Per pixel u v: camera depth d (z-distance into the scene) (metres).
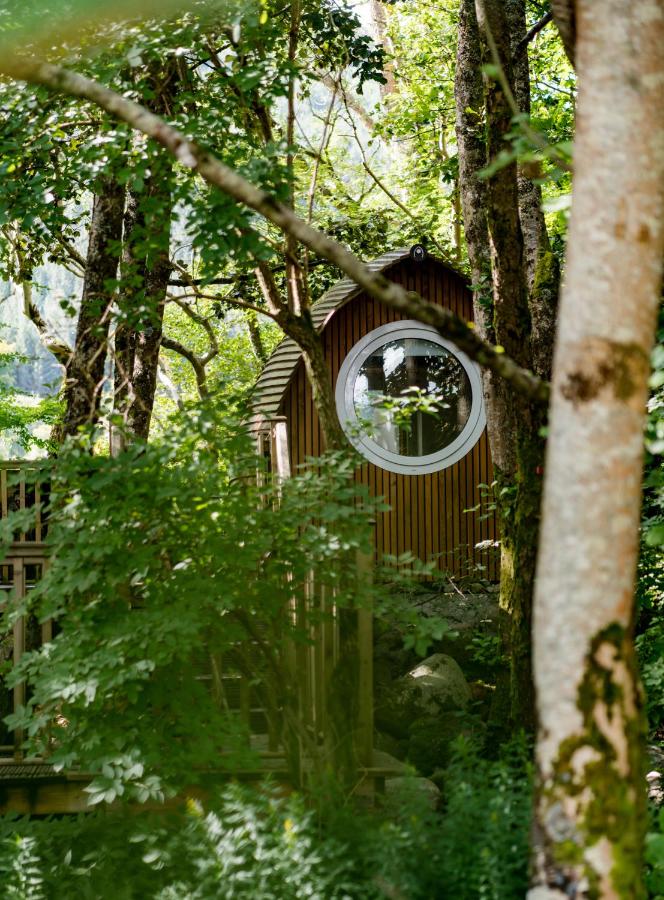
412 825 3.95
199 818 4.15
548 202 4.07
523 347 6.07
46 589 4.67
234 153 5.46
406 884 3.66
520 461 6.08
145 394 9.68
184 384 22.42
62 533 4.68
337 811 4.29
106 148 5.57
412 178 19.06
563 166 4.16
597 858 2.72
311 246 3.35
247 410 5.25
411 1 18.33
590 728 2.73
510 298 6.02
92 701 4.58
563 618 2.74
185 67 6.21
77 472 4.74
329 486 4.95
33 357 11.07
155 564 4.82
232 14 5.40
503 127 5.89
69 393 7.43
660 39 2.71
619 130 2.71
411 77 18.48
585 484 2.72
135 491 4.59
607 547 2.71
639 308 2.72
